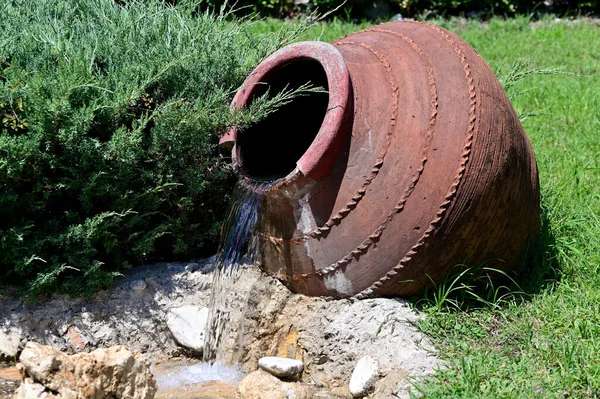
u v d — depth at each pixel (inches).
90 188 126.9
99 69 136.0
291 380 120.9
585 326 118.0
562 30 225.8
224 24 148.6
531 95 181.5
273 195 123.1
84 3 149.2
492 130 120.0
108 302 130.2
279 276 126.6
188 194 134.6
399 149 119.3
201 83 136.0
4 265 129.3
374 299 121.7
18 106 126.5
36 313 128.2
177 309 130.6
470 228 119.0
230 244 130.0
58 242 127.6
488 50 211.9
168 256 137.5
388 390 115.0
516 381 112.2
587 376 111.7
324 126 120.3
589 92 181.5
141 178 130.6
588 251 131.5
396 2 239.6
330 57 124.0
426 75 121.6
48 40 134.6
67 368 107.9
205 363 128.0
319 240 122.1
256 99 130.6
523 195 122.4
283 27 149.8
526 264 128.3
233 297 128.1
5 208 126.6
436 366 115.0
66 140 125.6
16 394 108.4
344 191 120.5
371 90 122.6
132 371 110.7
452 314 120.0
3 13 142.5
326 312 123.4
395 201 118.9
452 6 240.7
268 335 125.8
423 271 120.0
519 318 121.0
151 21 143.4
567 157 155.7
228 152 135.4
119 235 131.8
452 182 118.0
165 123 128.9
